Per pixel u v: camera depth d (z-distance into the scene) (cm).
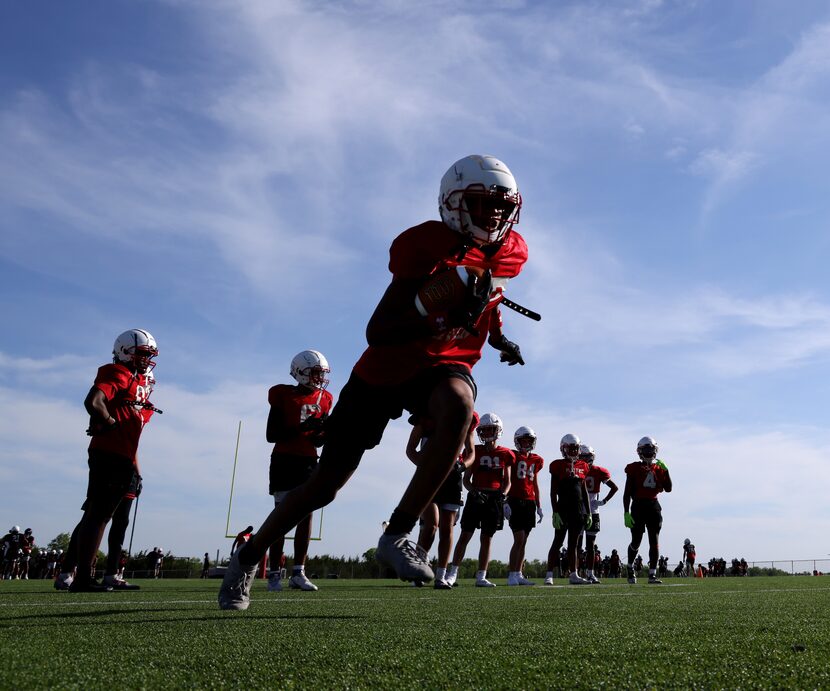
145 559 2758
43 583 1129
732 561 3566
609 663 212
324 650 238
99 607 436
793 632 292
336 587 923
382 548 304
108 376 696
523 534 1153
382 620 351
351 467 346
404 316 296
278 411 798
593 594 688
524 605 480
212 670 201
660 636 278
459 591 762
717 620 352
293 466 801
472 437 872
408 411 338
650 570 1295
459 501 859
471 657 223
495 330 389
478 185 322
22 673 193
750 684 180
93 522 703
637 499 1314
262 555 387
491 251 341
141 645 248
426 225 330
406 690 175
